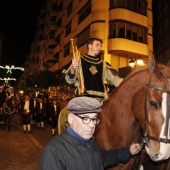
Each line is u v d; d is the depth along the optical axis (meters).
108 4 27.94
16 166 7.34
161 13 31.45
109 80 4.06
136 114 2.89
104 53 27.08
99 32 27.31
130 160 3.23
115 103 3.29
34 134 13.92
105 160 2.75
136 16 28.08
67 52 37.81
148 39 29.58
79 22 33.44
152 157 2.56
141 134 3.17
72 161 2.11
